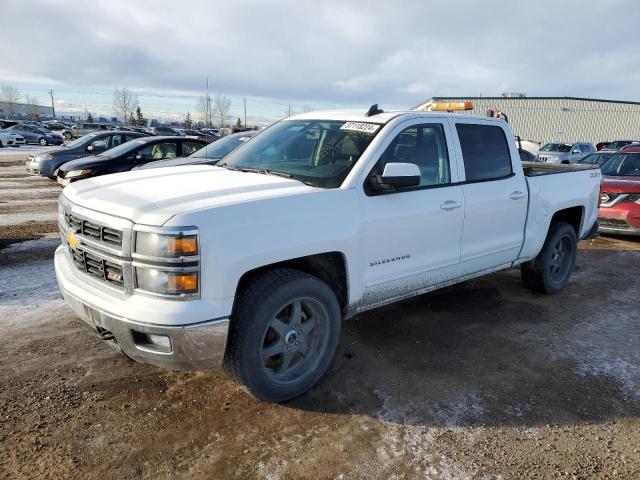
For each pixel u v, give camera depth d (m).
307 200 3.20
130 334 2.79
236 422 3.08
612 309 5.29
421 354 4.08
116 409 3.16
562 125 47.56
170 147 11.11
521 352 4.18
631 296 5.75
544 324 4.80
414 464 2.76
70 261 3.38
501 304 5.30
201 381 3.52
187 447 2.84
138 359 2.92
